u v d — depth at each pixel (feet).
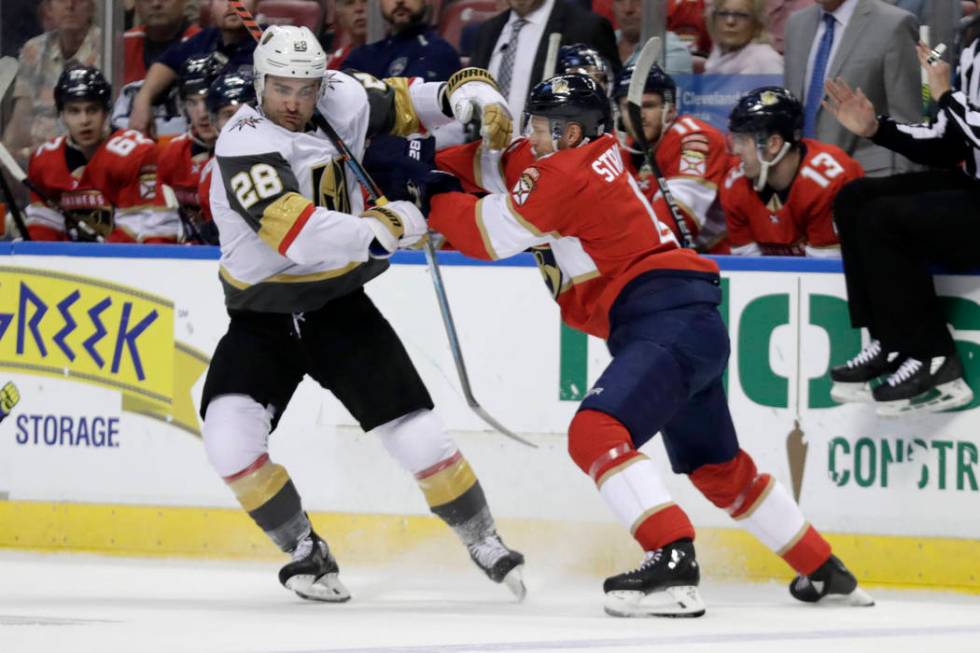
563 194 41.88
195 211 61.67
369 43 61.11
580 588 50.62
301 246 41.68
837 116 50.26
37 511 57.21
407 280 53.98
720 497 45.85
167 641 38.09
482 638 38.93
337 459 54.65
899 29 55.88
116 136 62.54
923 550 49.73
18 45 65.51
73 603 46.09
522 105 59.16
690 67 59.41
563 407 52.80
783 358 50.90
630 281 43.09
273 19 64.59
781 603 47.55
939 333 48.32
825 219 53.16
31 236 63.98
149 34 64.59
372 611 44.78
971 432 49.14
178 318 55.42
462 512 46.14
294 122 43.09
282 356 45.83
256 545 55.11
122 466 56.29
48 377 56.95
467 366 53.62
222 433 44.86
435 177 43.29
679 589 42.57
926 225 47.62
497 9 61.98
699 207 55.26
